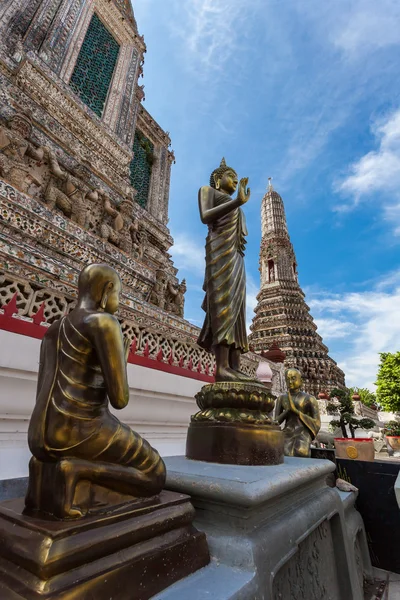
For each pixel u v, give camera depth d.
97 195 8.67
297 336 34.59
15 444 3.07
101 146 9.52
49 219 5.59
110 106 11.24
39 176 7.48
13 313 3.34
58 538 1.06
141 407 4.58
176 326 5.62
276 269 43.72
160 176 15.25
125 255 7.24
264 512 1.83
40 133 7.99
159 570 1.28
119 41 12.91
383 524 3.88
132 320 4.85
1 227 4.92
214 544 1.63
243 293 3.18
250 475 1.92
